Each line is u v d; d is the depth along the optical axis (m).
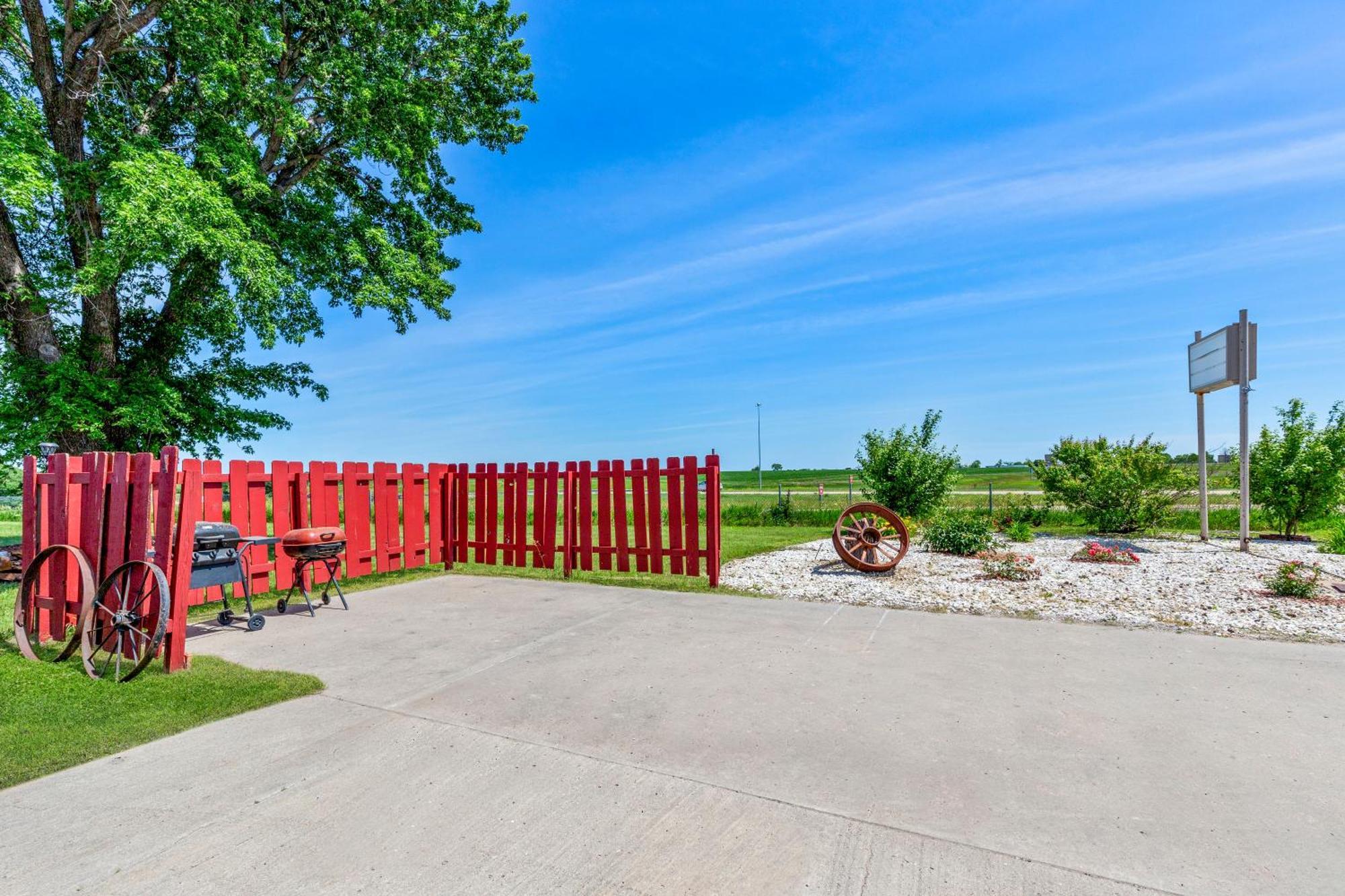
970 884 2.00
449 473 9.62
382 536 8.54
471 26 14.84
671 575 8.27
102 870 2.14
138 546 4.59
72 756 3.02
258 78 11.56
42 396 10.61
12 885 2.05
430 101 14.58
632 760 2.94
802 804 2.52
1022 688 3.84
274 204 12.88
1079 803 2.49
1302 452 11.07
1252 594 6.40
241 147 11.32
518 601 6.79
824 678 4.10
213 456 13.92
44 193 9.25
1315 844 2.19
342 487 8.09
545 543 8.66
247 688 3.98
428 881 2.05
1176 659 4.38
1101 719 3.34
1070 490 13.20
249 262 10.81
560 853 2.20
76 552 4.72
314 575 7.42
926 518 13.52
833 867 2.10
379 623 5.87
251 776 2.82
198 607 6.73
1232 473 14.24
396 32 13.50
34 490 5.52
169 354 13.05
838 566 8.77
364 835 2.33
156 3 11.05
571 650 4.85
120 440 11.88
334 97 12.71
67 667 4.59
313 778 2.79
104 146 11.20
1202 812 2.42
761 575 8.20
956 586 7.18
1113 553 8.61
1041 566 8.36
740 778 2.75
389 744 3.15
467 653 4.80
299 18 12.89
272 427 14.62
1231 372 9.73
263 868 2.13
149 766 2.94
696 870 2.09
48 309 10.82
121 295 12.41
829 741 3.12
